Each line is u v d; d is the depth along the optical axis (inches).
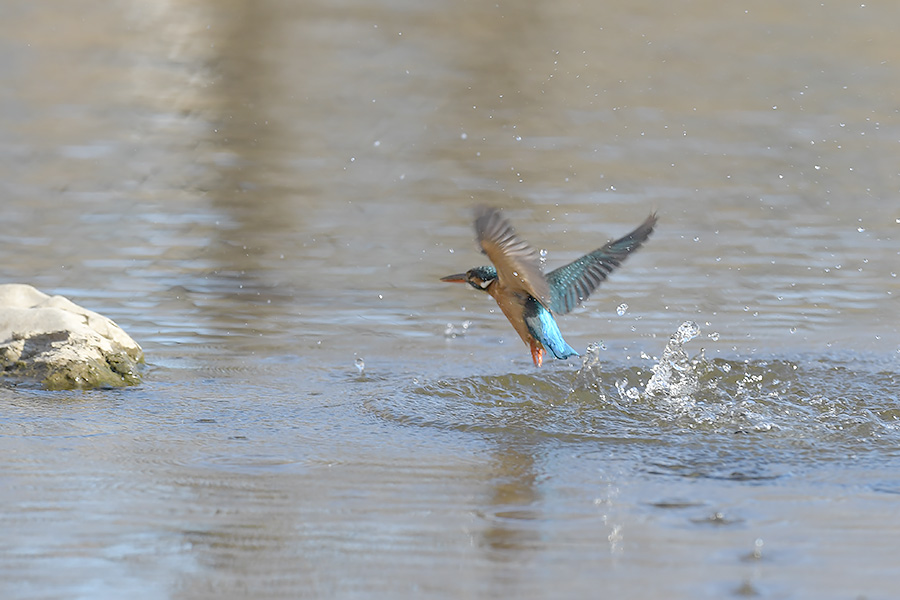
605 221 701.9
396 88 1157.7
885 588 242.1
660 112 1065.5
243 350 465.7
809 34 1421.0
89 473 314.3
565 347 364.5
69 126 992.2
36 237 655.1
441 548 264.4
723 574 249.4
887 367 444.5
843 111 1072.8
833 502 295.1
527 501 296.2
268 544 266.2
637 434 356.8
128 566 252.7
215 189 791.7
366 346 476.4
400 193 781.3
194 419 370.3
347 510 288.7
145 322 504.7
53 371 406.3
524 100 1110.4
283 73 1220.5
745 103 1105.4
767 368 438.3
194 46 1342.3
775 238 673.6
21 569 249.9
